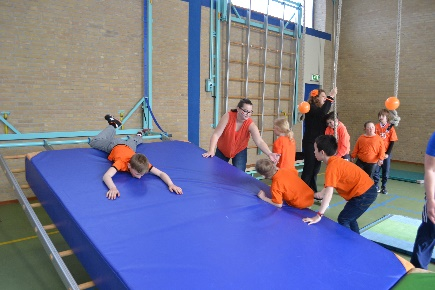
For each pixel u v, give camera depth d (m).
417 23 8.44
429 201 2.16
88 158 3.14
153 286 1.52
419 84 8.53
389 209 4.86
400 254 3.37
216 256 1.81
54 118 5.11
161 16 6.09
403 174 7.29
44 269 3.04
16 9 4.67
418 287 1.68
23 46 4.77
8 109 4.73
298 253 1.93
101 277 1.75
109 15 5.50
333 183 2.60
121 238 1.90
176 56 6.35
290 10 8.40
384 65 9.07
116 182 2.70
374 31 9.17
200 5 6.59
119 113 5.75
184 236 1.99
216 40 6.91
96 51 5.41
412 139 8.75
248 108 3.25
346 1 9.60
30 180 3.03
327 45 9.52
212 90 6.95
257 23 7.54
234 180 3.01
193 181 2.89
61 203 2.27
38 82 4.93
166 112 6.33
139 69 5.91
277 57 8.13
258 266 1.76
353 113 9.76
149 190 2.62
